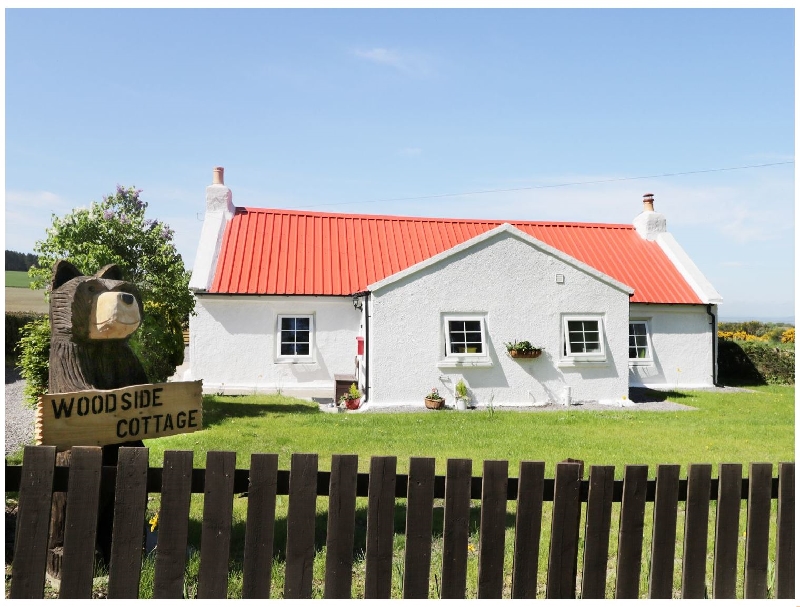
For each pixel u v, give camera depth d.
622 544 3.46
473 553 4.96
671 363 19.31
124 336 4.30
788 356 20.89
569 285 15.11
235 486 3.31
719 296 19.34
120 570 3.20
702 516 3.53
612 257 21.05
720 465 3.54
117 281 4.41
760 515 3.61
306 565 3.28
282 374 17.44
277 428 10.66
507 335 14.76
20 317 20.64
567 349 15.00
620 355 15.36
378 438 9.88
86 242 11.90
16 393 15.09
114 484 3.24
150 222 13.13
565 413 13.34
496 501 3.36
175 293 12.75
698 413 13.66
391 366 14.25
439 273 14.49
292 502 3.28
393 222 21.61
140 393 4.03
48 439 3.71
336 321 17.83
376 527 3.31
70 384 4.12
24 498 3.15
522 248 14.86
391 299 14.30
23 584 3.13
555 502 3.40
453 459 3.33
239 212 20.34
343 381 14.40
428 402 14.03
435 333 14.45
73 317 4.13
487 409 14.16
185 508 3.23
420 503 3.32
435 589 4.06
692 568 3.52
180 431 4.20
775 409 14.48
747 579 3.59
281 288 17.53
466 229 21.89
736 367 21.81
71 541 3.16
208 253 17.97
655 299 19.00
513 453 8.90
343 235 20.52
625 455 8.86
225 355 17.22
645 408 14.55
